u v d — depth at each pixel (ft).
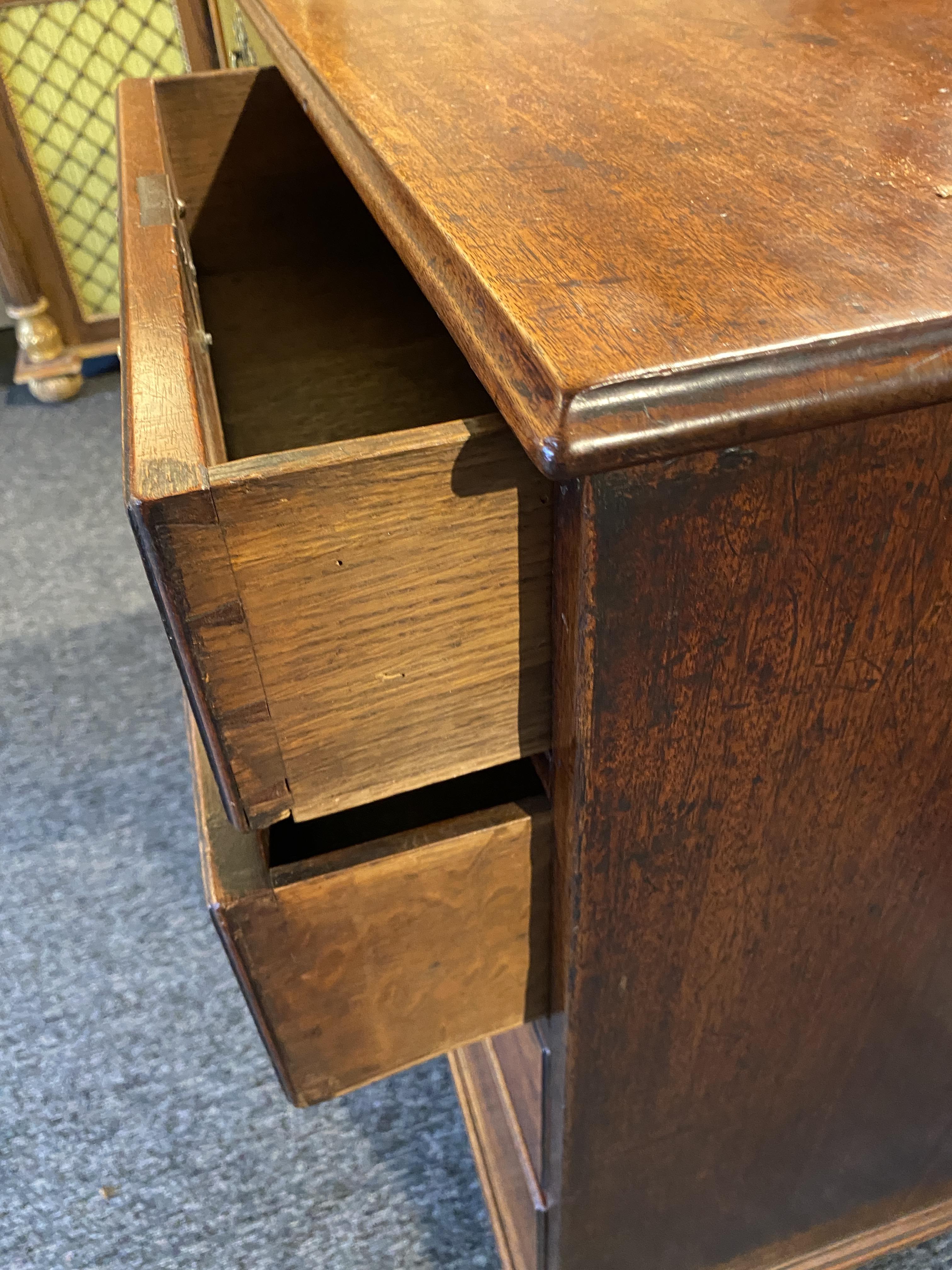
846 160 1.28
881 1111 2.18
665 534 1.00
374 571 1.10
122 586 4.90
